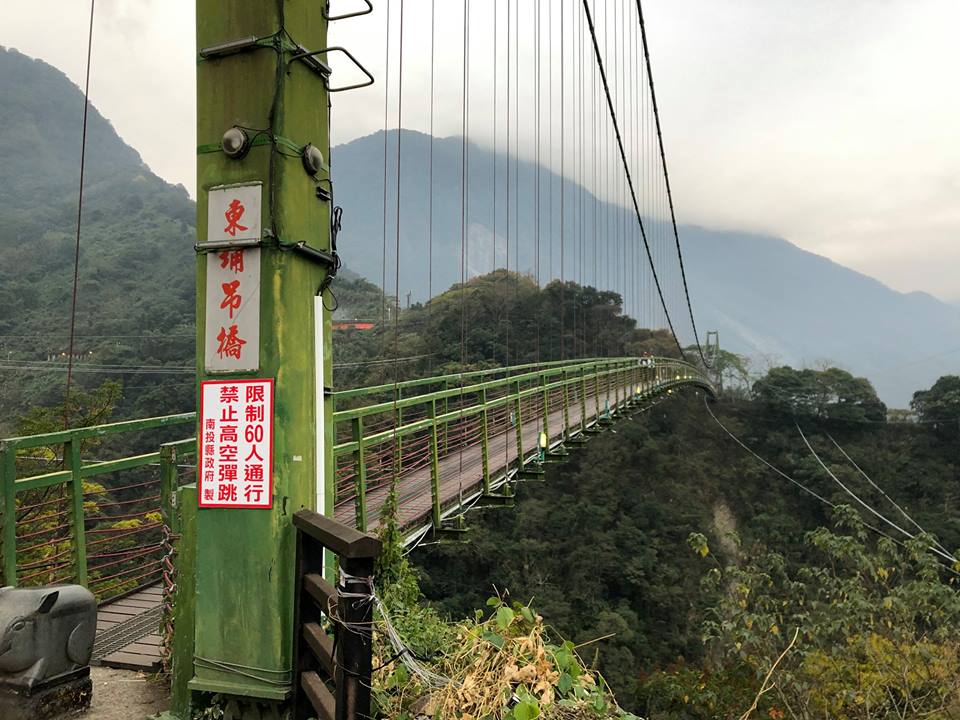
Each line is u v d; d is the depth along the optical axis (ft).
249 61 7.45
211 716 7.46
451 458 30.63
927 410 113.70
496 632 7.73
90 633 8.68
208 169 7.60
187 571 8.00
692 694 23.53
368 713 5.50
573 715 7.64
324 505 8.16
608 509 78.54
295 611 7.18
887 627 19.84
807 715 18.58
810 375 126.31
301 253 7.64
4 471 10.89
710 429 119.75
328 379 8.68
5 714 7.98
